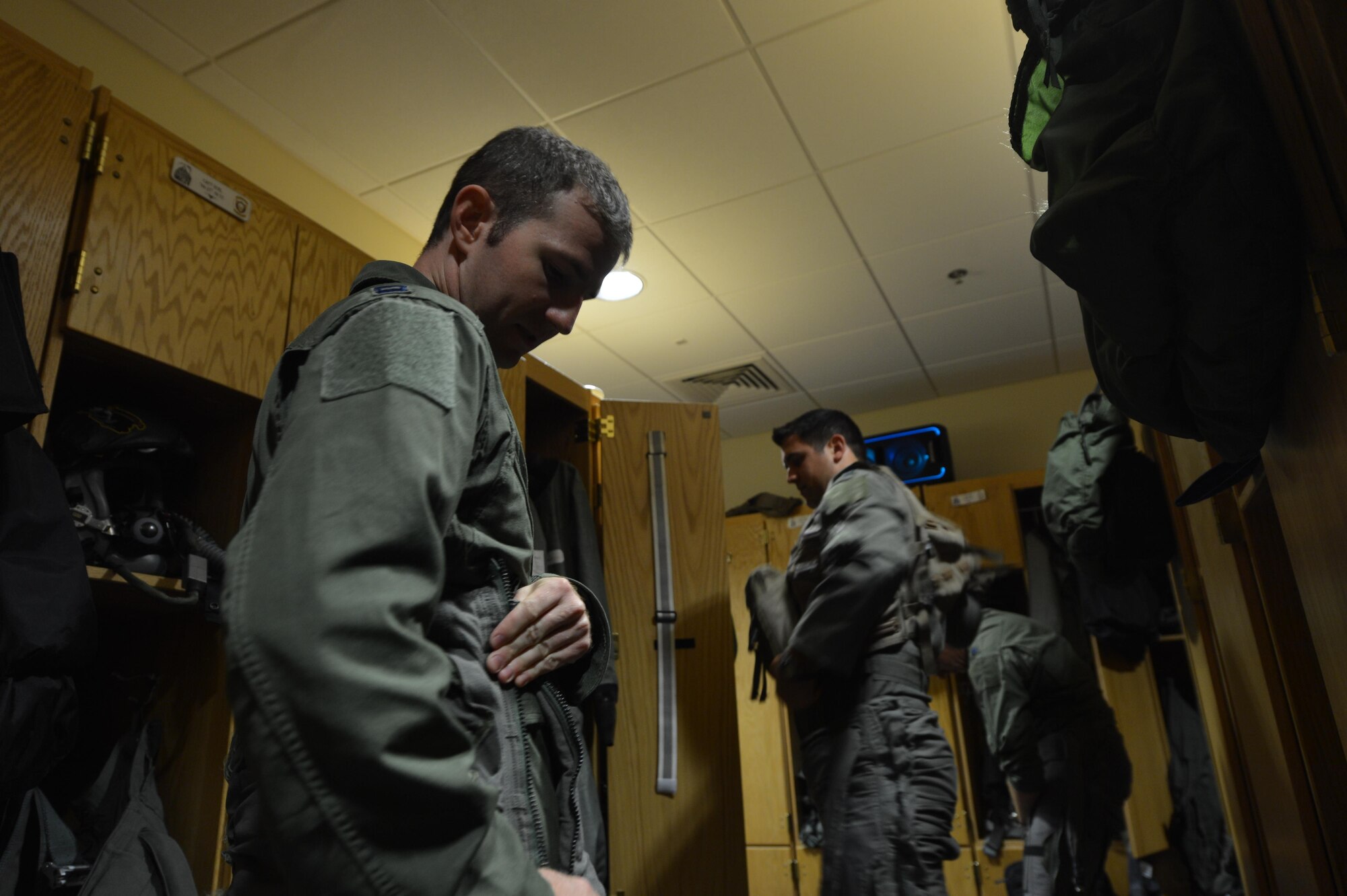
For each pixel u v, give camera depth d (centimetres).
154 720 168
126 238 154
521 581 78
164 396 174
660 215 318
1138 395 100
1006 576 364
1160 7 83
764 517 460
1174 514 279
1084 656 384
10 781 113
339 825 49
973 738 398
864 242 341
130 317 152
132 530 151
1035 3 96
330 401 60
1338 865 162
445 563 71
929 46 242
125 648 179
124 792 152
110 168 154
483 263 90
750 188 304
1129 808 344
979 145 285
